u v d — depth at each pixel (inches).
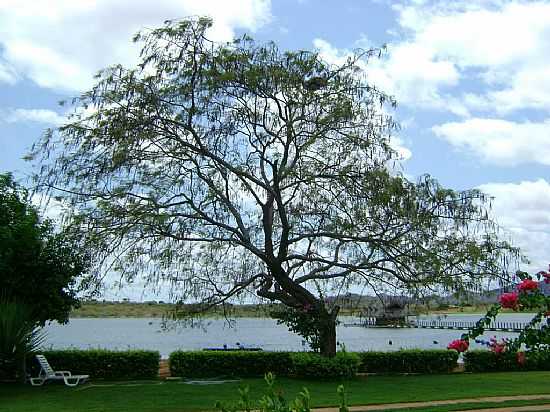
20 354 685.9
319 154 731.4
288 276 752.3
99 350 806.5
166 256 668.1
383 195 665.6
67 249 695.1
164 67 673.6
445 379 775.1
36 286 694.5
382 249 713.6
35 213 694.5
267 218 732.7
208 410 526.0
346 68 712.4
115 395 615.5
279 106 701.3
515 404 546.0
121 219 670.5
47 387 680.4
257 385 692.1
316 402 567.5
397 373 855.7
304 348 1040.8
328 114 691.4
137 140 655.8
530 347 297.1
